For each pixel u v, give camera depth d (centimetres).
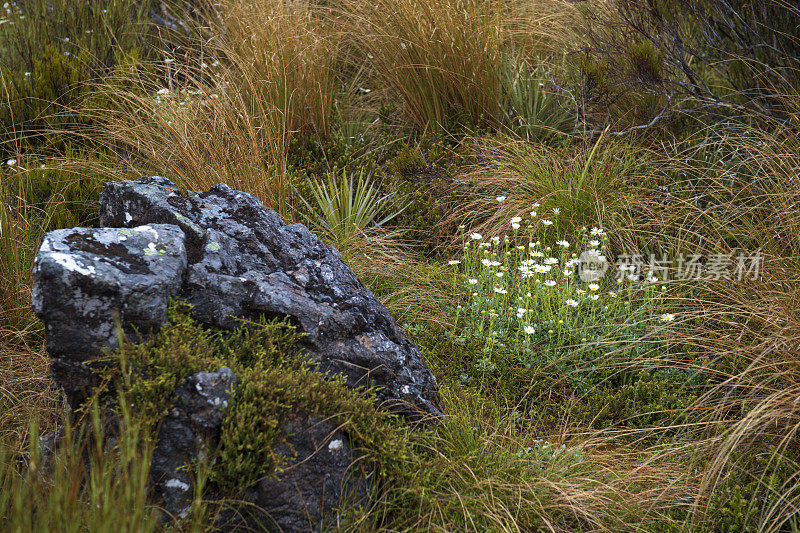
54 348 216
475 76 517
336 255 291
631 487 263
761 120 455
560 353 338
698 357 323
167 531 208
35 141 484
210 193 294
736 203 402
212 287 244
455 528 233
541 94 541
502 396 318
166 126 418
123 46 588
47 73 499
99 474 196
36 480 194
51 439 238
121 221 278
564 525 246
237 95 464
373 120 568
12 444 260
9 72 516
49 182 421
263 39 506
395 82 540
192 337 233
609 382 330
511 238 414
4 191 392
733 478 262
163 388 212
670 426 279
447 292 386
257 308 248
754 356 295
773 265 331
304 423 224
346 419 232
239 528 218
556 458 269
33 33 573
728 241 386
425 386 280
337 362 256
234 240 269
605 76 483
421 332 353
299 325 251
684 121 500
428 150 499
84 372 219
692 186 428
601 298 368
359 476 236
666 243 397
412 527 230
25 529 181
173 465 214
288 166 476
